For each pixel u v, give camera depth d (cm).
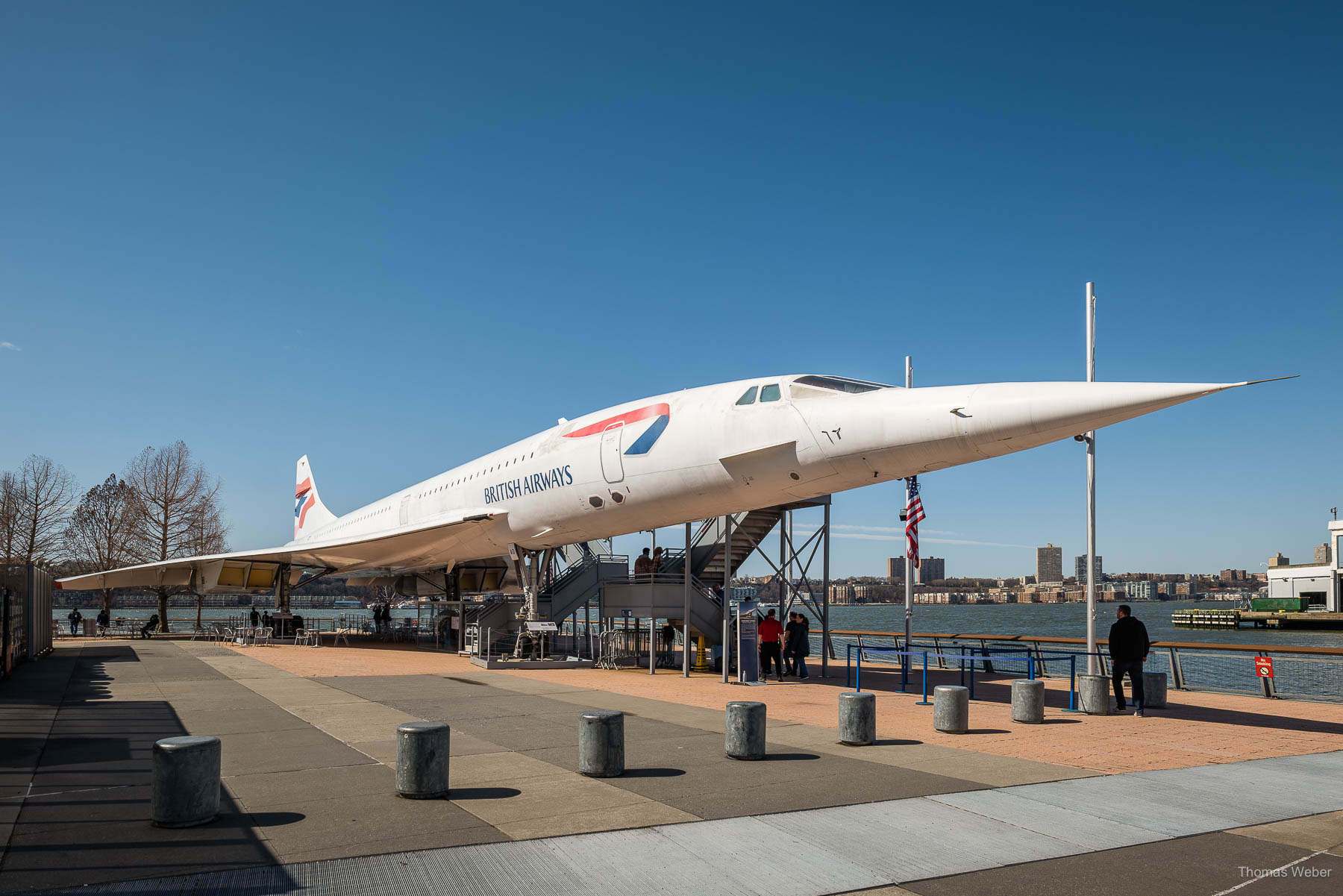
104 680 1554
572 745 908
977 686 1678
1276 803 700
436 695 1343
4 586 1634
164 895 469
